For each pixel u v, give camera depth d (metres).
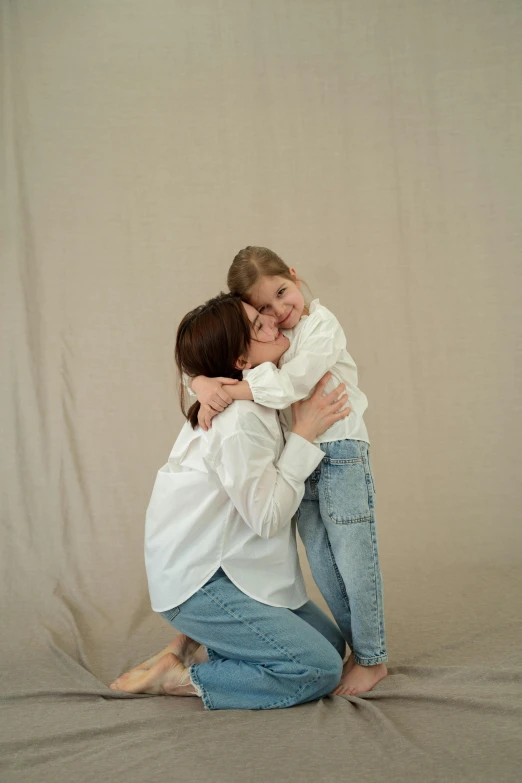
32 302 3.39
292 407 1.87
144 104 3.53
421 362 3.47
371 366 3.46
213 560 1.75
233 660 1.75
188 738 1.55
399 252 3.49
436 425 3.44
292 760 1.42
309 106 3.53
